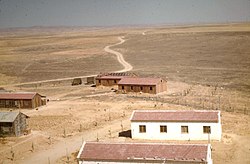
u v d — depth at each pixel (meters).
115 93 115.75
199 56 190.75
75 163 59.25
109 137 71.25
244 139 66.81
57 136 73.75
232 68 150.88
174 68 160.12
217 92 109.12
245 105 92.81
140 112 71.06
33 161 61.34
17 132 73.94
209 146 51.62
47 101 109.69
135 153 51.66
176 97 105.06
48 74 165.25
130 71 158.38
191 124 66.94
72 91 125.19
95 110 94.31
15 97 102.44
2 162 61.53
